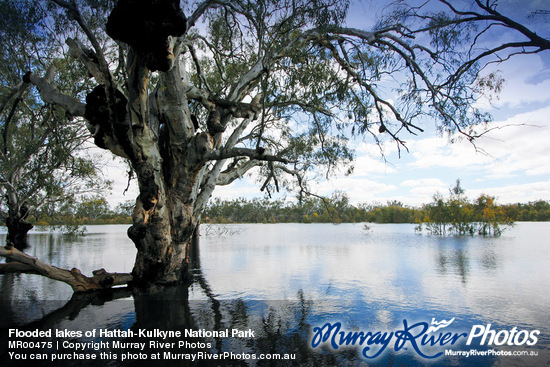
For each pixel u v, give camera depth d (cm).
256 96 1288
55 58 1377
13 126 1888
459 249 2153
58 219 4238
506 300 928
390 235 3622
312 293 1024
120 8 683
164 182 1094
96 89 945
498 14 758
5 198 2827
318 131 1471
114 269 1481
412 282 1173
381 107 1334
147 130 971
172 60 801
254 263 1662
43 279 1297
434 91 1134
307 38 1175
